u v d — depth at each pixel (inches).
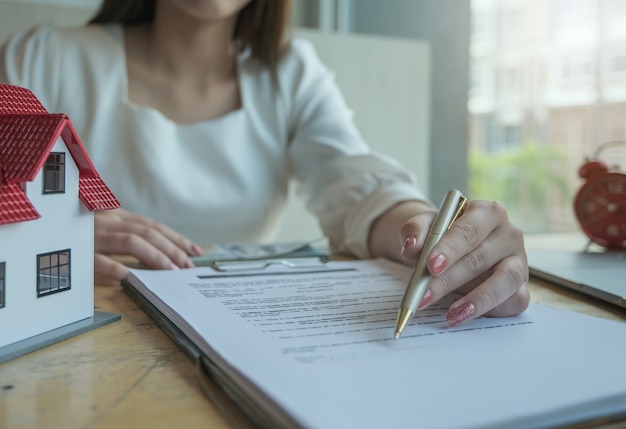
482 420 10.3
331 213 34.9
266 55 43.8
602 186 30.9
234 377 12.3
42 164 14.7
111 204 18.0
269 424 10.6
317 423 9.9
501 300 17.2
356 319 17.0
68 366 14.1
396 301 19.3
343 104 46.9
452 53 72.9
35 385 12.9
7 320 14.8
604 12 54.2
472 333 16.0
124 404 11.9
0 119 15.8
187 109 42.4
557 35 59.9
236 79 43.8
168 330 16.5
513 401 11.3
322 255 28.6
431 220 19.6
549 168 61.2
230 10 38.1
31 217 14.8
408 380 12.3
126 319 18.3
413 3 76.2
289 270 24.1
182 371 13.9
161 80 42.1
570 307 20.6
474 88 70.6
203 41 41.3
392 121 67.8
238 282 21.5
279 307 18.1
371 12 77.0
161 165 39.3
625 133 52.2
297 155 42.7
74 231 17.0
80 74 39.9
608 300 20.7
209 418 11.4
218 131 40.8
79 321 17.4
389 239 28.0
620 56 52.6
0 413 11.4
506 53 66.4
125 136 39.5
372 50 65.8
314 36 62.7
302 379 12.0
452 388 11.9
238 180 41.7
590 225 31.0
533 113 63.1
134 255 25.0
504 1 66.2
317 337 15.1
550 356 14.1
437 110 75.4
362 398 11.2
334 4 74.5
